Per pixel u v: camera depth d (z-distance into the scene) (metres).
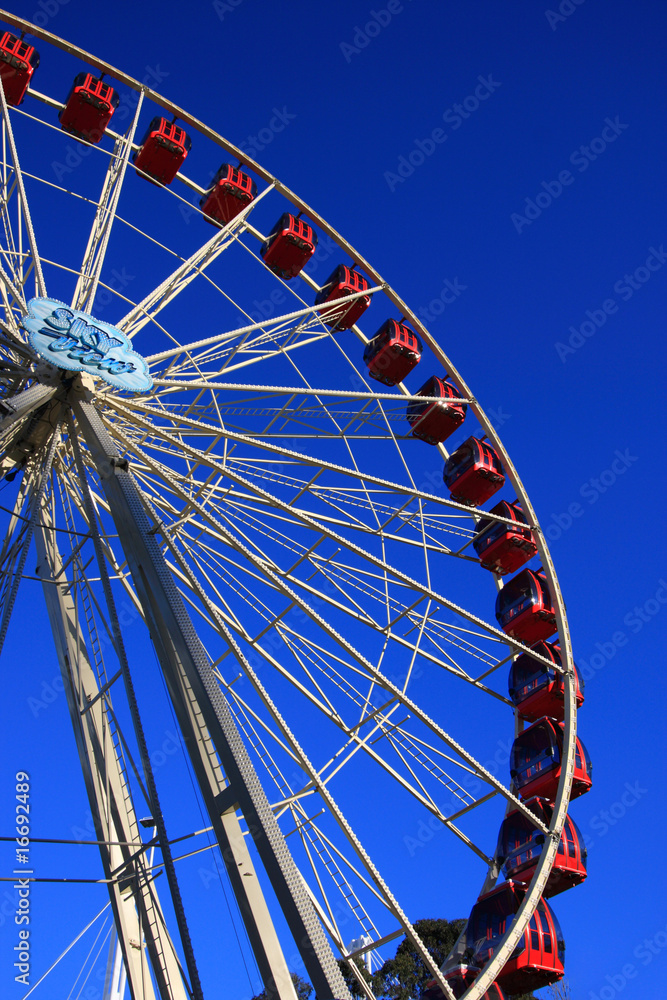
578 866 19.39
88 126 23.27
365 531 20.05
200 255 19.83
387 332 25.55
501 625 23.91
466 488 25.27
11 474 17.94
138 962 14.62
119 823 15.55
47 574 18.17
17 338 16.19
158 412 16.89
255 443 17.20
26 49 22.64
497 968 16.98
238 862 11.36
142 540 13.65
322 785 14.44
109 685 14.69
